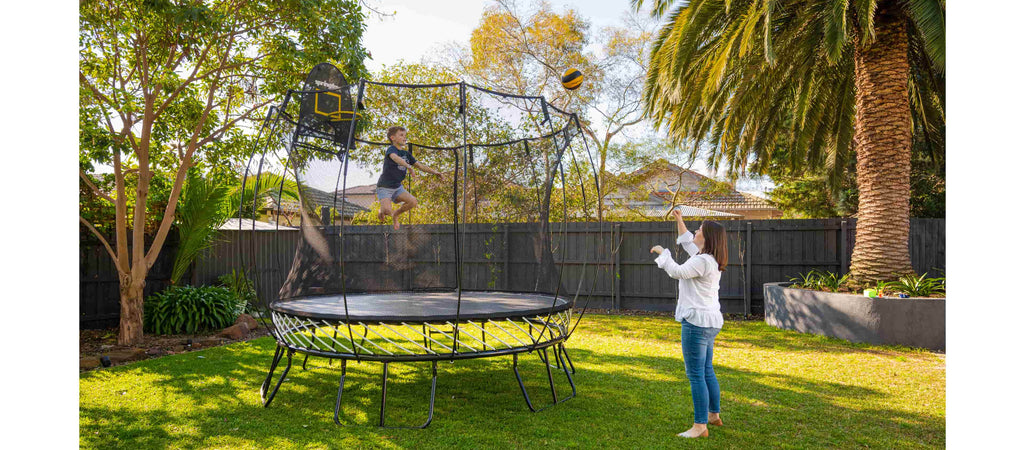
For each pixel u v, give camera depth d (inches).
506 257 270.7
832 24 253.0
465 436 148.8
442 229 294.8
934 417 160.6
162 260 346.9
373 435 150.6
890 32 287.4
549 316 185.3
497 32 723.4
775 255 384.8
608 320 366.0
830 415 162.9
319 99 202.1
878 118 291.3
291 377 212.7
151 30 278.4
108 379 208.1
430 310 179.8
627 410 169.8
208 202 321.7
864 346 264.2
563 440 145.2
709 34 307.6
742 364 227.5
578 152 539.2
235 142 330.3
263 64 309.7
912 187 504.1
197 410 171.5
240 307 350.3
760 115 355.6
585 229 432.5
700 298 146.9
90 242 321.4
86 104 242.1
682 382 202.5
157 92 274.7
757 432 149.6
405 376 214.4
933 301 255.6
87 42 264.1
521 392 191.6
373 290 235.1
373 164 248.8
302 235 212.8
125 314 277.0
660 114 352.2
